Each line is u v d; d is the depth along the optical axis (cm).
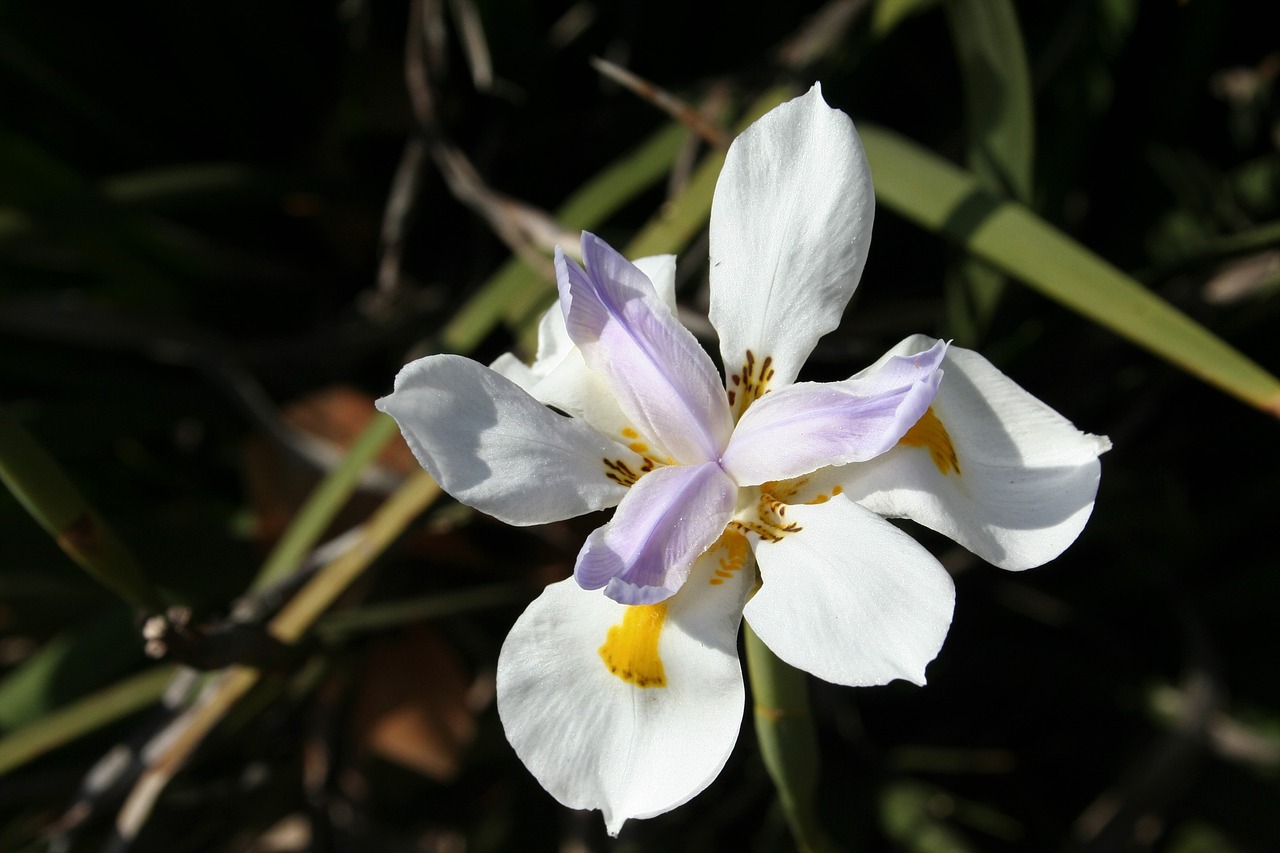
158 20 52
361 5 48
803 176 36
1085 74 46
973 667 49
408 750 47
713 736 35
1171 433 49
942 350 35
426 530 45
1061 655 49
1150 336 38
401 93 51
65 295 52
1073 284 39
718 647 35
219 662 40
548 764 35
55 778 45
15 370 50
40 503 38
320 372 53
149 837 47
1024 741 49
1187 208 48
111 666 45
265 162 57
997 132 42
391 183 54
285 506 48
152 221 52
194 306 56
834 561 35
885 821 47
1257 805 46
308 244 58
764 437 36
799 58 45
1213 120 51
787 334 36
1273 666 47
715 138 42
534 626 35
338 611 47
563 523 47
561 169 53
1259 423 48
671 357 36
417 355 45
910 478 35
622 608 36
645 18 49
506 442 35
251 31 53
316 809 48
